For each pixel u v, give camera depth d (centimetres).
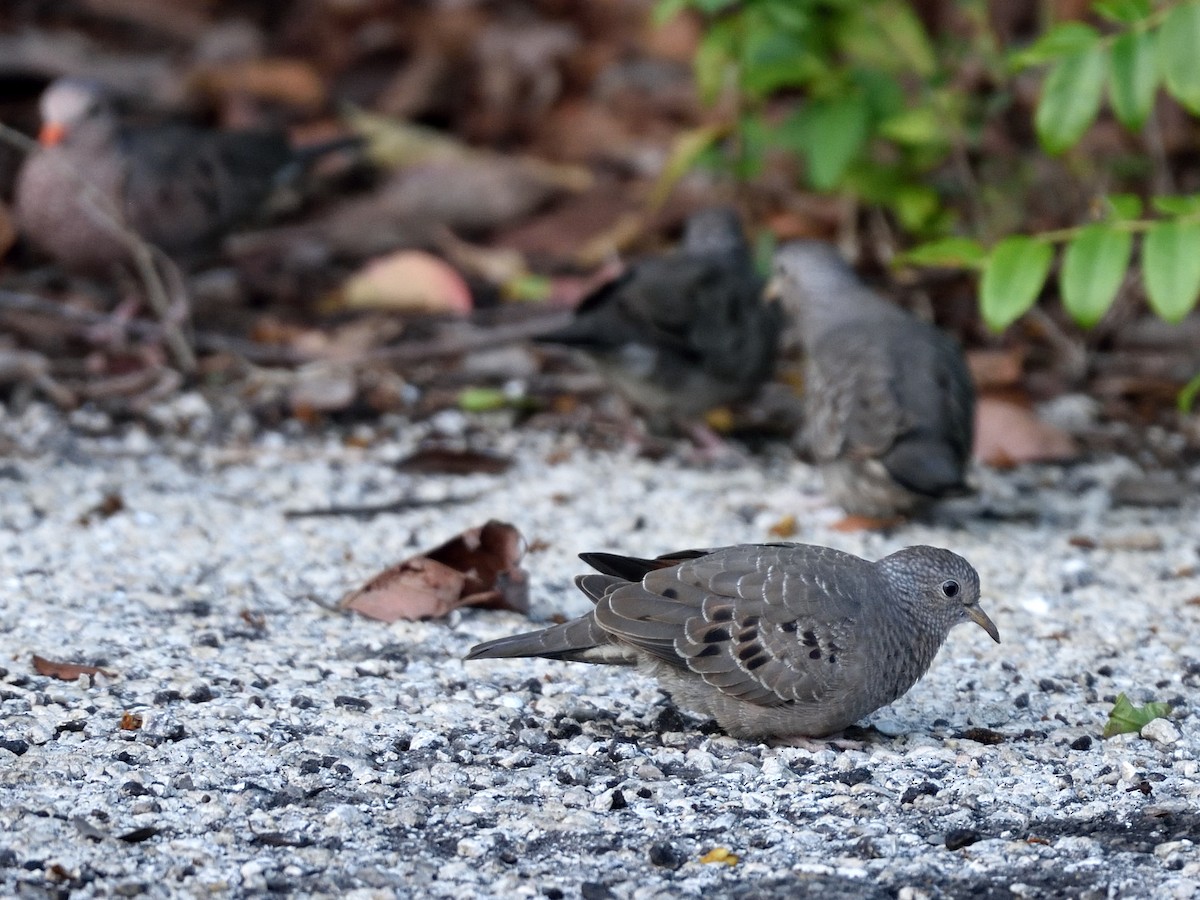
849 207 1673
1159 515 1223
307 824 723
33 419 1354
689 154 1602
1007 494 1268
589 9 2188
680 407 1356
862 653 796
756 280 1414
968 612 834
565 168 1928
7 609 962
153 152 1541
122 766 765
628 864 698
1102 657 941
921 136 1459
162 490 1216
